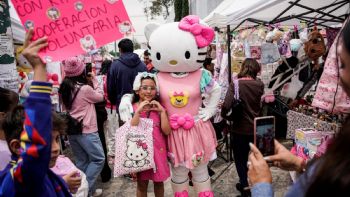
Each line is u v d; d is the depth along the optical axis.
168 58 2.93
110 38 1.66
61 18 1.55
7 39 2.17
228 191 3.97
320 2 4.09
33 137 1.12
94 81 3.81
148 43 3.16
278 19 3.90
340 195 0.59
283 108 5.42
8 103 1.93
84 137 3.45
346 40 0.80
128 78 4.14
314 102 2.38
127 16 1.69
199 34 2.93
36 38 1.50
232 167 4.67
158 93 3.05
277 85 4.97
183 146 2.94
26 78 3.93
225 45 5.41
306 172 0.88
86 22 1.61
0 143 1.88
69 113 3.40
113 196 3.98
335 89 2.21
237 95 3.39
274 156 1.28
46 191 1.32
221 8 5.49
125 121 2.94
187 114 2.94
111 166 4.96
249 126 3.41
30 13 1.48
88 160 3.72
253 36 4.67
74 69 3.37
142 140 2.79
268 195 1.06
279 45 4.45
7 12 2.16
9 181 1.15
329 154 0.65
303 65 4.88
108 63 7.70
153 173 2.92
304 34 4.14
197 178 3.10
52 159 1.52
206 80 3.01
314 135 2.96
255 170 1.15
